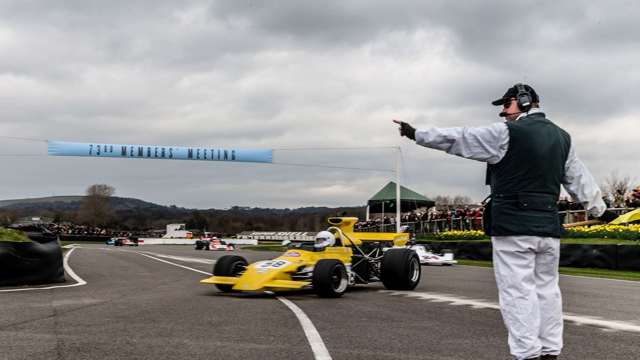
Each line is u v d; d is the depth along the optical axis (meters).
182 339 5.75
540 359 3.98
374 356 5.02
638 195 22.58
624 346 5.54
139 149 30.73
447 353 5.17
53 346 5.33
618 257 18.06
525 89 4.08
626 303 9.12
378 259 12.36
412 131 3.88
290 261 10.59
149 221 115.94
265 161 32.78
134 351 5.15
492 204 3.92
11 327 6.39
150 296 9.97
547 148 3.80
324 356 4.99
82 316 7.29
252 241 80.38
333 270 9.86
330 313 7.82
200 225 108.50
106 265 20.69
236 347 5.37
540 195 3.80
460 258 26.92
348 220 12.02
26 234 13.24
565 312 8.03
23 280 11.90
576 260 19.56
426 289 11.69
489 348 5.40
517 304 3.77
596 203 4.10
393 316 7.54
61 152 29.55
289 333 6.15
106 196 111.75
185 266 21.05
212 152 31.89
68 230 92.06
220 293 10.72
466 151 3.83
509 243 3.82
